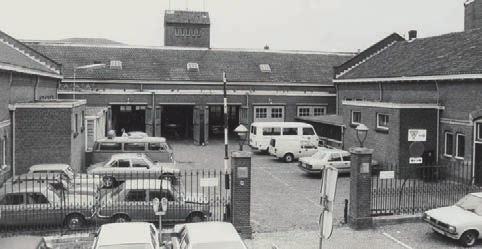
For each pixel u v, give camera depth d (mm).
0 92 21188
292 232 16625
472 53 26688
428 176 26031
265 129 35844
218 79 44531
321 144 37406
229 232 12289
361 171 16969
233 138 46406
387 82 32625
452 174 25344
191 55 47094
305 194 22391
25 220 15758
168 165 25281
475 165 23938
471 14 34969
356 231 16828
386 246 15289
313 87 46469
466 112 24500
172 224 16578
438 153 26438
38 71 26812
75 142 24734
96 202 16547
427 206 18922
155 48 46906
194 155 34906
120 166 23359
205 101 42656
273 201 20969
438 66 27984
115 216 16188
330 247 15148
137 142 27844
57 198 16312
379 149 27984
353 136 31531
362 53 41062
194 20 55688
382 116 28234
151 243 11461
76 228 16016
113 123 44625
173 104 42281
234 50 48812
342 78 39594
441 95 26531
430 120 26328
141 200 16359
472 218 15367
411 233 16578
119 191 16688
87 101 40969
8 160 22438
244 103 43906
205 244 11477
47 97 32812
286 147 32344
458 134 25094
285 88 45969
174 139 45688
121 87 43000
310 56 49844
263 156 35438
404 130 25969
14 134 22969
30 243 11656
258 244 15398
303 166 27062
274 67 47500
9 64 20922
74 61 43562
